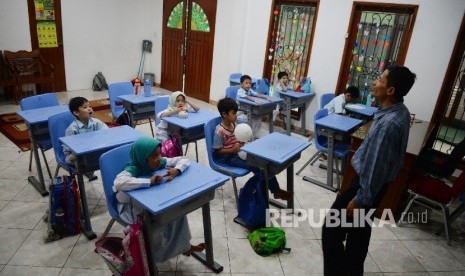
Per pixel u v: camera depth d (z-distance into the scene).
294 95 4.51
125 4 6.50
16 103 5.06
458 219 2.93
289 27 4.94
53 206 2.17
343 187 2.94
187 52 6.34
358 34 4.40
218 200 2.89
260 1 5.04
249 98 4.03
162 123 3.06
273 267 2.14
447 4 3.69
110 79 6.73
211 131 2.63
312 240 2.44
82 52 6.11
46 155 3.43
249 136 2.62
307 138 4.81
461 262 2.36
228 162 2.64
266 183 2.36
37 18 5.34
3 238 2.19
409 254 2.40
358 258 1.83
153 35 6.90
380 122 1.57
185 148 3.88
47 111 2.79
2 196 2.66
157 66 7.04
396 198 2.73
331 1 4.43
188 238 1.91
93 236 2.27
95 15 6.10
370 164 1.56
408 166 2.63
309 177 3.47
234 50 5.54
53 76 5.41
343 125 3.12
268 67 5.27
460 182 2.39
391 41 4.20
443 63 3.82
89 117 2.50
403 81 1.52
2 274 1.89
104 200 2.75
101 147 2.12
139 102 3.36
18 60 5.11
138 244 1.59
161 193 1.63
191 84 6.47
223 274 2.04
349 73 4.56
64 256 2.08
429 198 2.56
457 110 3.90
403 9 4.02
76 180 2.29
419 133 3.22
